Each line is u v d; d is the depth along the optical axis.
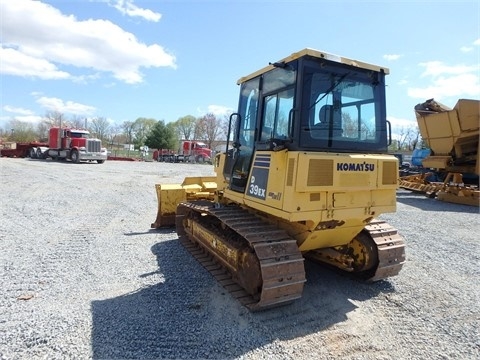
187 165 29.86
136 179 16.23
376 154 3.99
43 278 4.45
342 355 3.00
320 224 3.65
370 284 4.60
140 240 6.29
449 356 3.04
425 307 3.97
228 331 3.31
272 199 3.64
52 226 7.10
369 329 3.46
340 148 3.72
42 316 3.49
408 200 12.80
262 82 4.22
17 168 20.06
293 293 3.53
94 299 3.91
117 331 3.25
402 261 4.49
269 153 3.81
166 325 3.39
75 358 2.83
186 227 6.06
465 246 6.56
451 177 13.18
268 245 3.54
